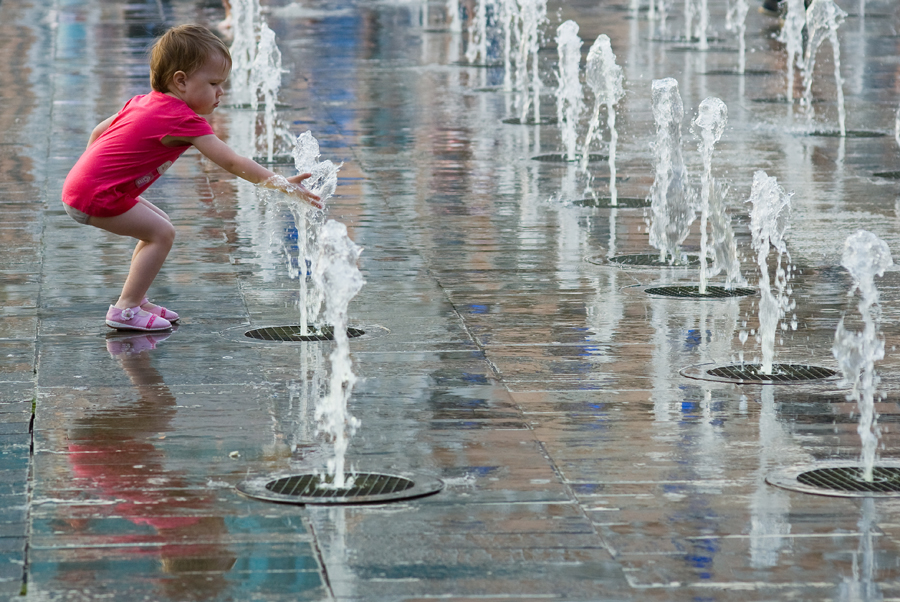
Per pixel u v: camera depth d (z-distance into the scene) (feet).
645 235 75.51
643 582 31.35
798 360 50.96
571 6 233.76
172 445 40.96
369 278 64.49
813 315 57.98
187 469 38.86
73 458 39.73
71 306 59.21
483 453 40.34
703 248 62.59
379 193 87.45
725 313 58.18
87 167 53.98
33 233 74.90
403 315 57.57
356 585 31.12
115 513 35.45
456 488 37.40
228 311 58.49
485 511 35.70
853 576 31.68
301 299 59.16
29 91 131.85
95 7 224.12
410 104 128.88
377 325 55.88
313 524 34.76
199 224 77.46
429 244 72.54
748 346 52.85
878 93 136.87
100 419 43.45
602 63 106.01
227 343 53.11
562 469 38.96
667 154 84.48
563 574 31.78
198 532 34.19
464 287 62.90
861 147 105.81
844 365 49.70
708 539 33.86
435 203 84.23
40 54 161.79
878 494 37.01
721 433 42.27
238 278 64.80
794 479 38.19
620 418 43.73
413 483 37.70
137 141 53.57
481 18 173.88
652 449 40.73
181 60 53.98
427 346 52.54
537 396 46.06
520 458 39.91
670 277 65.31
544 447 40.88
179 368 49.49
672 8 229.45
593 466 39.22
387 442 41.29
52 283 63.57
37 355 51.31
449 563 32.37
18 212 80.69
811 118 120.67
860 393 46.57
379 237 74.18
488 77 149.28
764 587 31.09
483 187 89.86
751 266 67.62
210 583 31.19
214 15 212.23
